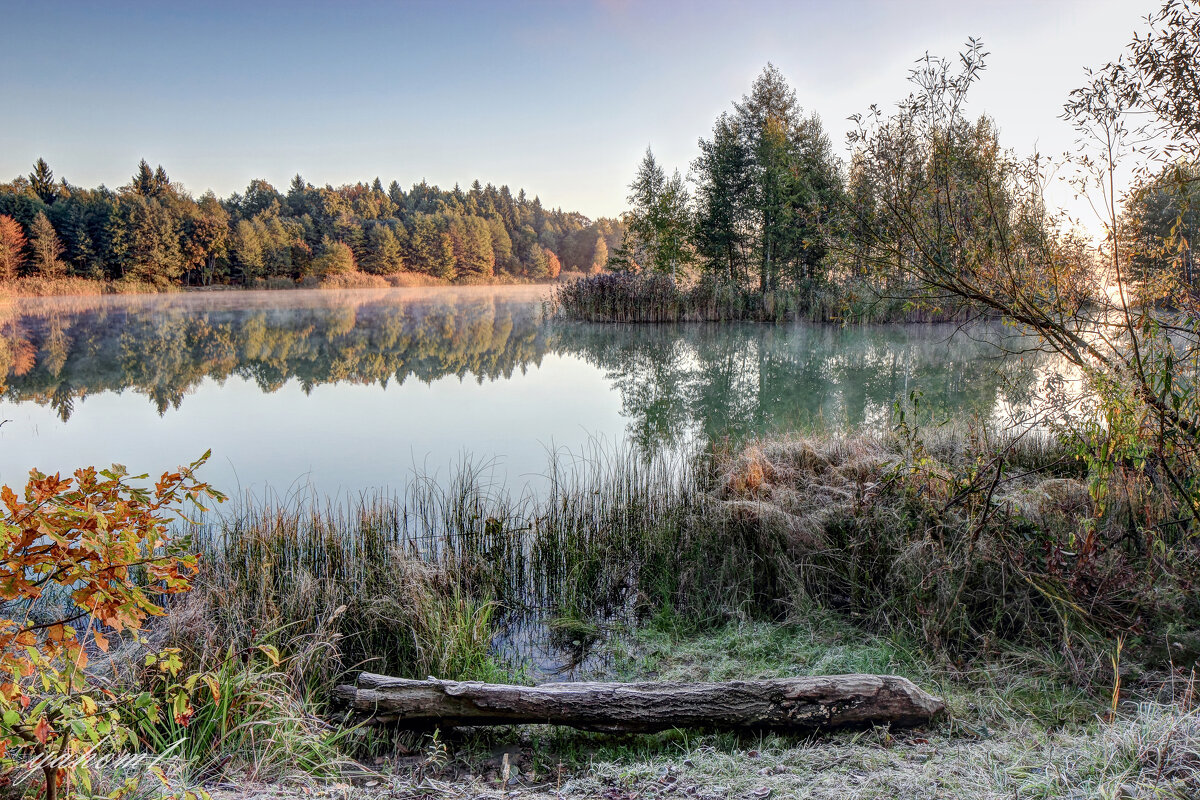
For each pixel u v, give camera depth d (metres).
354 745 3.00
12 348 19.25
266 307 39.38
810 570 4.32
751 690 2.89
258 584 4.05
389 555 4.70
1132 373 3.32
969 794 2.17
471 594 4.54
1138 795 2.03
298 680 3.35
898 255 4.09
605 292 24.98
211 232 61.72
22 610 3.92
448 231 85.38
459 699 2.97
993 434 5.84
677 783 2.49
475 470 7.32
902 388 12.09
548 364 16.28
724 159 25.73
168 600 3.97
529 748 3.02
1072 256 3.75
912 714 2.83
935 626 3.54
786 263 25.08
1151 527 3.47
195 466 2.07
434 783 2.60
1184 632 3.14
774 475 5.48
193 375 14.61
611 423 9.84
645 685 2.98
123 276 58.41
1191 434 3.25
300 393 12.47
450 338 22.08
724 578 4.50
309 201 92.88
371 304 42.75
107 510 1.81
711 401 11.53
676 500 5.47
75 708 1.89
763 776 2.49
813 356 16.64
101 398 11.95
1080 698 2.94
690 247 28.27
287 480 7.05
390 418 10.26
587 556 4.91
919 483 4.14
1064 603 3.36
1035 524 3.79
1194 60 3.11
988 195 3.82
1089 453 3.54
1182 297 3.41
